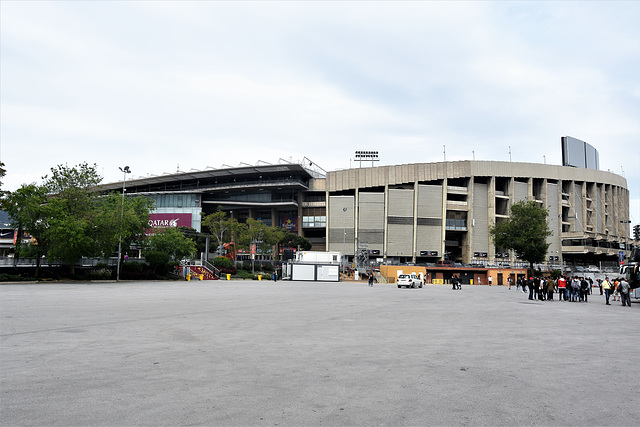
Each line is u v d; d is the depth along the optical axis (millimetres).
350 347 10023
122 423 4840
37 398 5738
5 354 8562
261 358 8586
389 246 103188
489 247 102812
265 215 118375
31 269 41938
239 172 109062
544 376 7418
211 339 10797
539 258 69812
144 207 56281
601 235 104938
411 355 9156
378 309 20672
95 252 42688
